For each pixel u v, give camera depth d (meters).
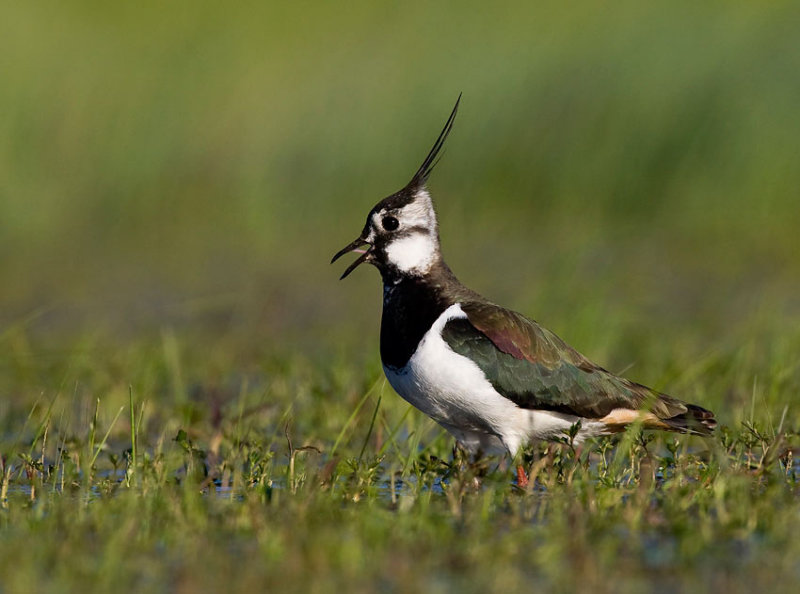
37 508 8.30
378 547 7.23
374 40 23.98
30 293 18.62
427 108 22.03
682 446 10.20
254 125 22.72
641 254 19.80
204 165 22.50
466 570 6.95
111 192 22.05
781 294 17.39
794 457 9.85
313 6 25.92
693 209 20.86
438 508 8.38
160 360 13.77
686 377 12.09
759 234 20.36
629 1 23.12
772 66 20.86
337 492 8.74
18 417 12.02
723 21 21.62
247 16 25.55
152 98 22.89
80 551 7.31
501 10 23.86
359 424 11.11
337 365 12.98
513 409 9.32
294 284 18.86
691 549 7.16
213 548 7.29
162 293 18.41
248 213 21.94
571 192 21.47
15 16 24.25
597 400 9.39
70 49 23.84
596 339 13.87
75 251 20.92
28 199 21.38
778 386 11.38
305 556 7.01
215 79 23.50
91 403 12.01
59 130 22.23
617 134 21.33
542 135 21.67
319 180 22.14
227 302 17.80
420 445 10.85
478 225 21.52
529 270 18.70
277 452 10.28
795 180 20.52
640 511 7.85
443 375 9.25
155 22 25.31
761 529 7.66
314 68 23.56
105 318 17.14
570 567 6.98
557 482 8.95
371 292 18.36
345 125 22.23
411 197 9.80
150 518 7.96
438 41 23.41
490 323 9.30
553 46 22.41
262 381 13.33
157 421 11.69
